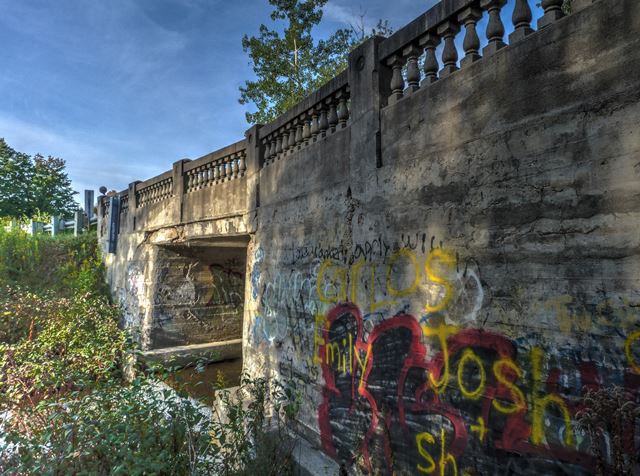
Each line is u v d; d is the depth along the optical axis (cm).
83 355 752
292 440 482
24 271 1408
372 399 405
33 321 917
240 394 544
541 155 278
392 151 403
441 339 338
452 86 346
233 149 739
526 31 297
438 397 336
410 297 371
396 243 391
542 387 266
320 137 524
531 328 276
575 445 247
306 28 1756
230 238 835
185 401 423
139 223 1107
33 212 3456
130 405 398
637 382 225
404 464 364
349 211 455
